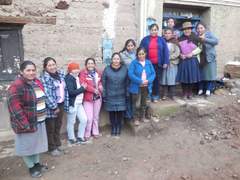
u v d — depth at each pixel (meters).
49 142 4.39
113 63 4.94
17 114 3.39
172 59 5.61
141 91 5.04
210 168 3.96
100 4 5.57
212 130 5.01
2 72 4.74
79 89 4.70
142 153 4.41
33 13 4.99
